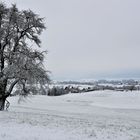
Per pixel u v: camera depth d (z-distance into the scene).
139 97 101.19
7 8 26.95
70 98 98.75
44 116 24.20
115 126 20.69
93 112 48.69
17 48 27.36
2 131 12.10
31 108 49.78
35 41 28.89
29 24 27.38
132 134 15.86
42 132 13.08
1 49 26.50
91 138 12.80
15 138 10.71
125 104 78.19
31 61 26.34
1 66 26.80
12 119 17.80
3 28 26.11
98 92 119.56
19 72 25.30
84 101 88.69
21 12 27.53
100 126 19.25
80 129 15.77
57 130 14.34
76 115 37.38
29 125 15.30
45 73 27.22
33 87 27.12
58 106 64.44
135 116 41.38
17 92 27.64
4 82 26.39
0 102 26.97
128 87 169.50
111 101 89.31
